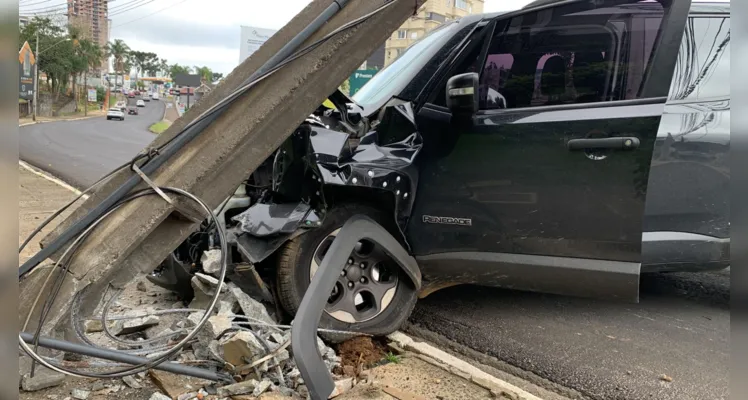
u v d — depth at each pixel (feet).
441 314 12.14
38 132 91.40
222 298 10.00
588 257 9.56
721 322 12.11
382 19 9.11
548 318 12.09
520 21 10.66
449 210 10.23
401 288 10.40
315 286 8.33
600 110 9.43
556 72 10.12
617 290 9.59
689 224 9.98
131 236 7.78
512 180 9.77
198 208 8.24
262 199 10.92
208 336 8.61
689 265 10.17
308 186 9.85
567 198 9.48
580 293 9.89
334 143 9.53
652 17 9.68
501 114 10.11
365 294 10.34
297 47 8.45
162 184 7.98
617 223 9.27
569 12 10.20
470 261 10.22
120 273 8.11
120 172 8.08
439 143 10.36
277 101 8.42
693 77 10.17
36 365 7.99
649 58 9.53
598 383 9.14
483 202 10.00
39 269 7.64
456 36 11.27
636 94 9.46
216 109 7.95
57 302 7.55
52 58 208.23
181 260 11.22
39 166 40.55
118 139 84.02
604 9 9.94
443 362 9.34
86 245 7.73
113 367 8.07
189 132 7.94
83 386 8.10
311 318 7.98
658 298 13.74
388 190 9.87
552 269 9.73
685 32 10.19
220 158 8.21
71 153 54.54
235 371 8.18
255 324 8.86
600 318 12.19
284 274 9.63
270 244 9.59
